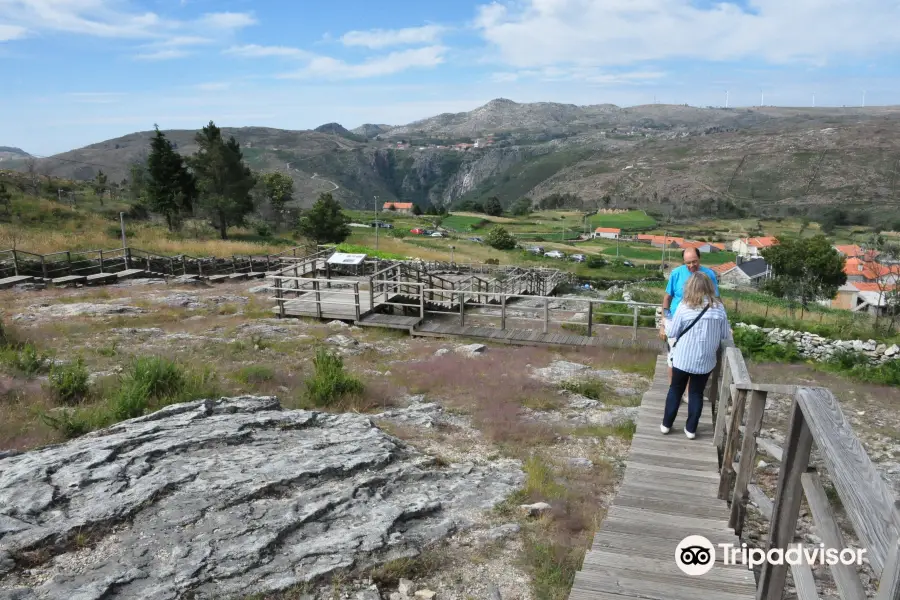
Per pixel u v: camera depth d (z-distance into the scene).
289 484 5.21
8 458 5.36
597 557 3.93
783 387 3.10
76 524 4.27
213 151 49.78
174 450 5.70
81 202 56.25
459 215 153.50
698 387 5.75
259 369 9.72
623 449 7.43
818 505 2.24
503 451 7.08
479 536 4.89
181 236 45.06
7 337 11.80
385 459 5.94
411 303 18.36
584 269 68.94
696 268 6.32
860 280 68.94
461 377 10.28
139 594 3.67
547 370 11.37
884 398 10.31
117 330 13.52
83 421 6.91
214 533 4.38
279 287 16.55
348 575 4.14
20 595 3.56
